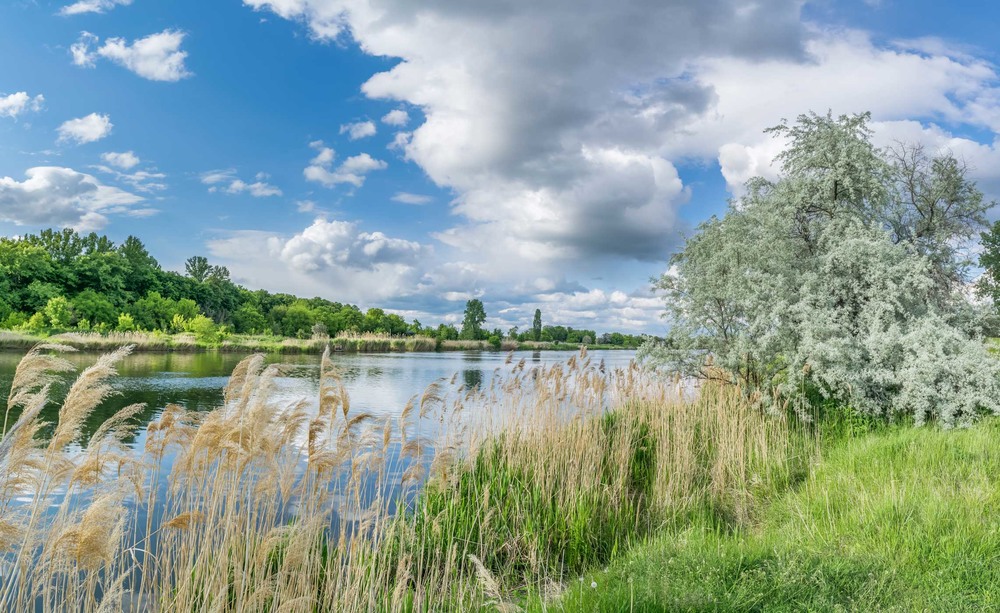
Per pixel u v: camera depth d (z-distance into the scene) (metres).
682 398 13.84
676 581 5.47
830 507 7.86
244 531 6.12
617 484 9.62
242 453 5.75
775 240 15.00
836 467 9.60
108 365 5.21
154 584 5.55
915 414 12.22
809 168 16.67
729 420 12.55
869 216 16.38
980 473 7.99
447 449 7.26
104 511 4.48
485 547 7.66
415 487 8.93
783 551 6.18
